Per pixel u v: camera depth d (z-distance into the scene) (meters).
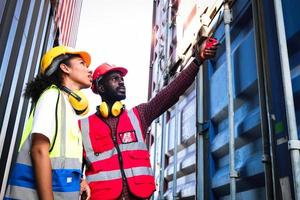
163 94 1.78
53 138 1.11
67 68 1.36
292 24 1.47
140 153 1.66
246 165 1.73
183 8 3.34
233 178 1.75
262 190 1.60
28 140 1.12
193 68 1.82
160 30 4.36
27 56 2.72
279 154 1.39
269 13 1.61
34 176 1.06
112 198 1.53
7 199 1.05
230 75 1.94
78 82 1.38
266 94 1.52
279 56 1.47
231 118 1.85
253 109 1.77
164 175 3.23
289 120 1.29
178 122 3.05
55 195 1.06
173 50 3.50
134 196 1.56
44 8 3.25
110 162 1.62
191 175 2.59
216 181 2.08
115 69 1.88
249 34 1.88
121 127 1.71
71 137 1.16
